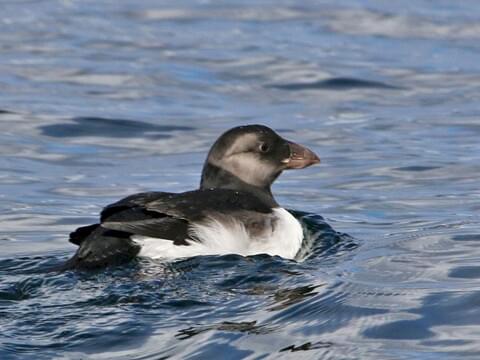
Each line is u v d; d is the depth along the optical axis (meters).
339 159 16.08
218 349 8.39
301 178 15.28
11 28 23.83
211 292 9.70
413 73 21.05
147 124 17.62
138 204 10.63
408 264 10.54
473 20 25.36
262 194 12.01
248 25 24.75
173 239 10.50
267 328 8.78
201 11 26.00
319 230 12.25
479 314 8.82
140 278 9.95
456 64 21.72
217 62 21.52
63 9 25.88
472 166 15.59
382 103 19.22
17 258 11.49
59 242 12.39
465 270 10.18
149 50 22.33
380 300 9.27
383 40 23.55
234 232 10.81
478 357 8.05
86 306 9.30
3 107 18.14
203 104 18.92
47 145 16.53
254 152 12.00
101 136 17.06
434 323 8.70
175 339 8.61
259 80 20.47
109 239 10.36
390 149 16.53
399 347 8.30
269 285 9.93
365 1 27.25
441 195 14.26
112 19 24.97
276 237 11.08
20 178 15.00
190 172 15.38
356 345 8.37
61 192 14.45
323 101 19.30
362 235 12.35
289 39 23.48
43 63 21.02
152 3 26.73
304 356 8.22
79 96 19.02
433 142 16.91
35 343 8.57
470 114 18.42
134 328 8.84
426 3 27.14
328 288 9.66
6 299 9.49
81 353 8.41
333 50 22.62
